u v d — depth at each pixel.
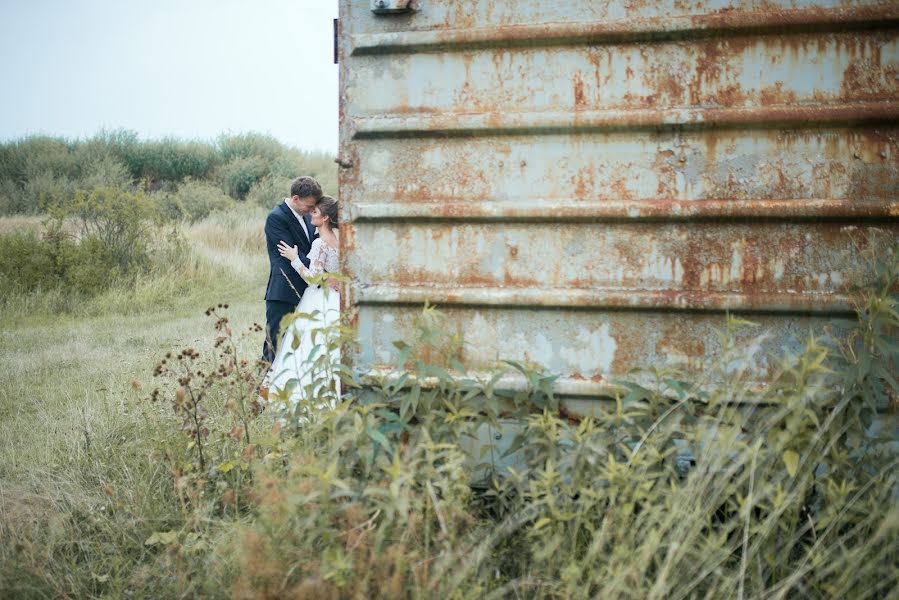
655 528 2.68
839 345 3.07
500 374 3.17
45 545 3.38
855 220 3.05
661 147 3.18
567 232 3.28
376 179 3.41
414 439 3.17
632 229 3.22
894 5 2.96
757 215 3.09
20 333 9.72
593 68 3.21
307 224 6.54
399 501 2.52
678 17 3.11
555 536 2.62
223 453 3.92
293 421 3.35
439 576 2.47
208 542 3.19
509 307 3.32
